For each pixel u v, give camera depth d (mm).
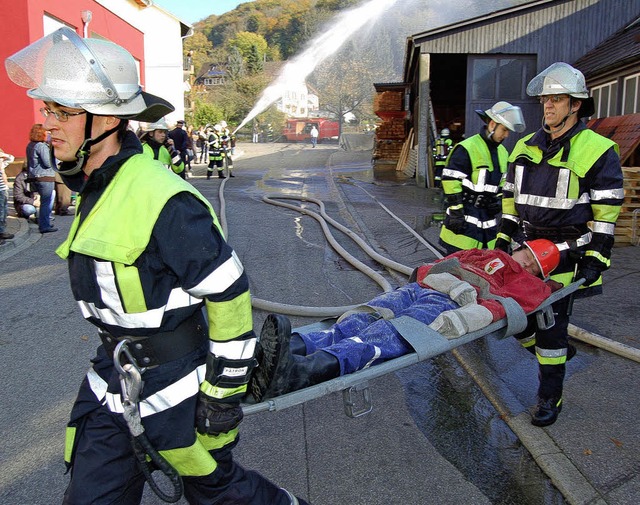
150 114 2027
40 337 5238
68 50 1849
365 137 39344
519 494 3086
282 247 8930
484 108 16891
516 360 4723
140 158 1946
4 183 8703
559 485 3088
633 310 5637
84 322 5629
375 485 3152
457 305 3580
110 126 1936
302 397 2330
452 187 5273
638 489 3016
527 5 16188
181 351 1965
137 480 2076
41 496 3057
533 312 3434
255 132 63031
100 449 2002
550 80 3465
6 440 3576
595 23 16328
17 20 14539
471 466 3342
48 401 4059
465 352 4848
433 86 25328
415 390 4312
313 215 11523
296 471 3275
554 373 3602
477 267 3803
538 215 3707
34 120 14844
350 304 6180
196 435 2018
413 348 2908
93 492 1960
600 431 3555
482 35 16578
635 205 8430
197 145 31688
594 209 3508
